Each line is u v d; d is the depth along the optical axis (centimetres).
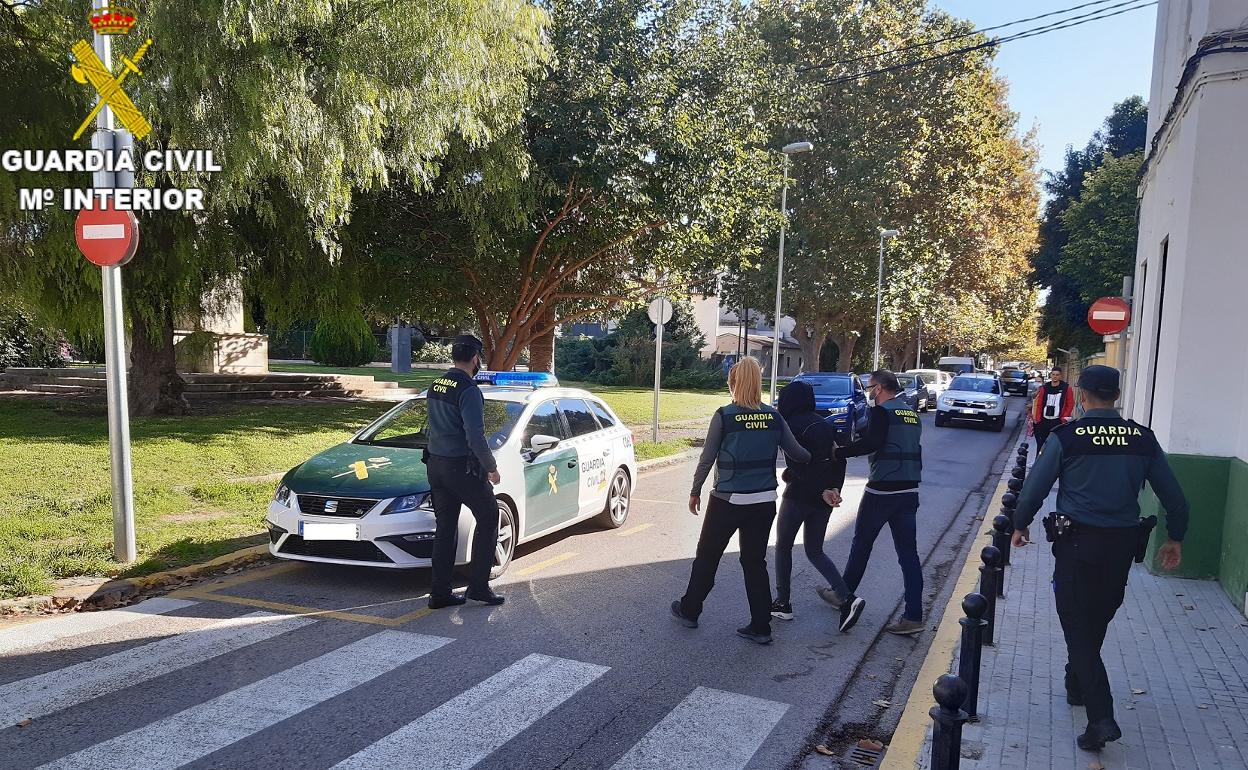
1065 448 406
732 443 546
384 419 780
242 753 374
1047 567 782
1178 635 577
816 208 3139
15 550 651
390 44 1119
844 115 3152
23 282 1212
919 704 456
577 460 803
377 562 613
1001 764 386
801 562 786
